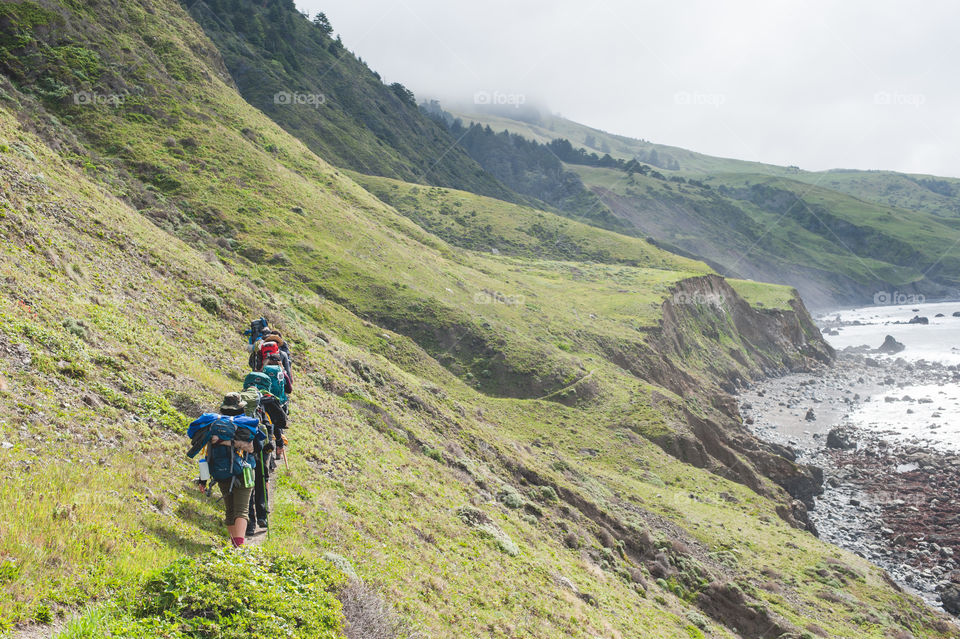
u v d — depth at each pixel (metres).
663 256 159.50
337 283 64.19
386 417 28.66
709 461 59.97
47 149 33.38
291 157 88.25
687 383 93.19
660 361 87.81
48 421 10.25
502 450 37.38
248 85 174.38
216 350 21.52
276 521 11.88
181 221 52.09
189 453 8.89
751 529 45.53
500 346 67.44
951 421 87.12
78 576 6.25
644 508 43.34
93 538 7.02
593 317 97.81
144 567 6.92
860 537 54.75
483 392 62.31
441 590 13.99
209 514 10.02
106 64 68.75
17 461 8.30
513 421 55.75
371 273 69.25
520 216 164.88
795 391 113.31
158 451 11.63
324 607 7.28
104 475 9.17
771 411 98.38
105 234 25.00
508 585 17.55
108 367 14.34
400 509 18.42
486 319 72.50
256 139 81.50
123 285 21.70
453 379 58.78
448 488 24.73
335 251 69.00
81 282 19.20
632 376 76.25
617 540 34.50
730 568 37.78
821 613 34.94
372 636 8.09
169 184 60.78
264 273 56.34
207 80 84.62
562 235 160.25
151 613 5.92
